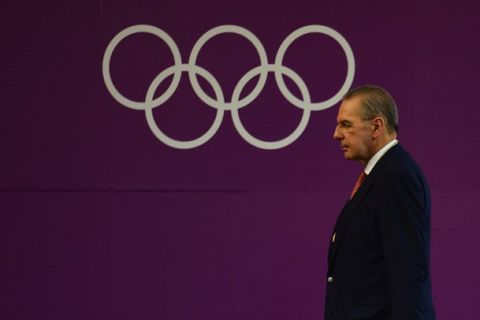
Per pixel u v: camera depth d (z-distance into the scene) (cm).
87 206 1109
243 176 1112
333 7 1107
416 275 675
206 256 1114
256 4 1105
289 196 1114
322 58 1108
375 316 706
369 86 749
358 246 713
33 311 1110
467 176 1116
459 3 1110
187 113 1108
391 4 1109
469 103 1113
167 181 1110
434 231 1117
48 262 1109
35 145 1105
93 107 1105
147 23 1102
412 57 1111
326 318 743
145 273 1112
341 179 1113
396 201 689
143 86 1105
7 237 1107
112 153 1107
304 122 1111
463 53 1112
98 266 1110
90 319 1109
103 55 1102
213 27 1104
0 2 1097
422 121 1114
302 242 1114
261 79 1108
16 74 1102
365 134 735
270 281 1114
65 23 1100
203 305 1113
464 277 1114
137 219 1110
